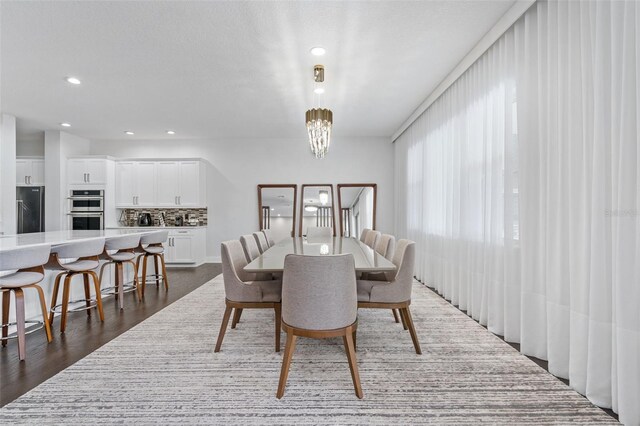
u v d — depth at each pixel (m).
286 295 1.97
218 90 4.23
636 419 1.63
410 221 5.73
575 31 2.07
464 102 3.61
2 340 2.60
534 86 2.49
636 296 1.64
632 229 1.66
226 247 2.52
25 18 2.66
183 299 4.03
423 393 1.93
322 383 2.05
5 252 2.29
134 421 1.68
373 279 3.30
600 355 1.82
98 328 3.02
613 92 1.75
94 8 2.54
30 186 6.32
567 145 2.13
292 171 6.99
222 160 7.00
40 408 1.78
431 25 2.82
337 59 3.40
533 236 2.48
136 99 4.55
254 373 2.17
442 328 3.03
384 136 6.93
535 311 2.45
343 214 6.93
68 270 3.07
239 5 2.52
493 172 2.96
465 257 3.59
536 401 1.86
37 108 4.91
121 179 6.66
